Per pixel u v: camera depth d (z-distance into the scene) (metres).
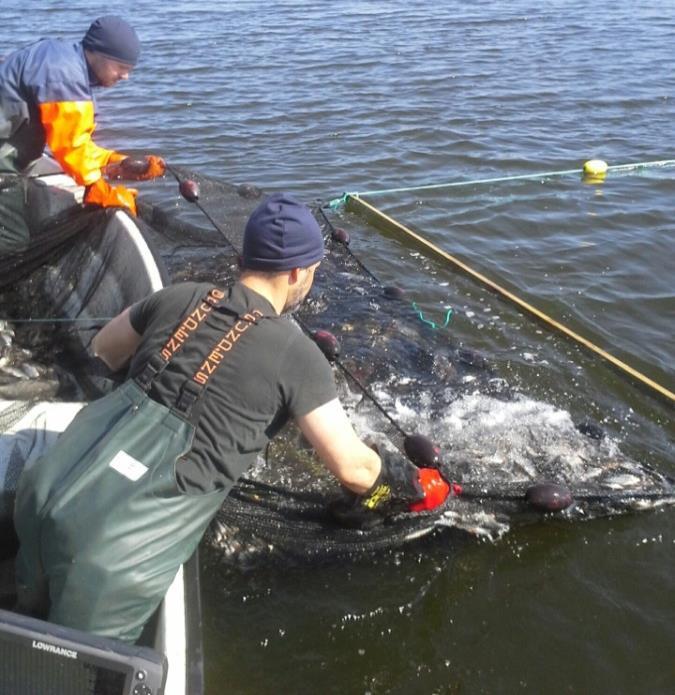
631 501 4.25
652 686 3.47
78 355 4.59
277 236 2.77
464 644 3.62
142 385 2.72
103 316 4.61
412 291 6.50
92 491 2.58
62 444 2.72
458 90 12.43
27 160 4.90
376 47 15.24
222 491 2.72
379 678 3.47
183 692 2.52
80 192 5.66
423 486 3.58
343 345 5.14
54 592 2.55
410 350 5.23
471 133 10.52
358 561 3.93
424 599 3.79
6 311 4.96
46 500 2.59
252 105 11.45
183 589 2.91
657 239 7.57
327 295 5.77
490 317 6.18
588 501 4.20
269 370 2.67
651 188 8.78
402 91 12.30
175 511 2.62
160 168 5.77
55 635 2.23
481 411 4.74
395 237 7.52
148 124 10.55
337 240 6.73
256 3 20.19
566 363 5.60
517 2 20.69
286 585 3.81
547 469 4.35
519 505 4.02
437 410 4.70
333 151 9.79
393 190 8.60
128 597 2.55
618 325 6.21
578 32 16.84
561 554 4.05
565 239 7.59
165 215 5.86
